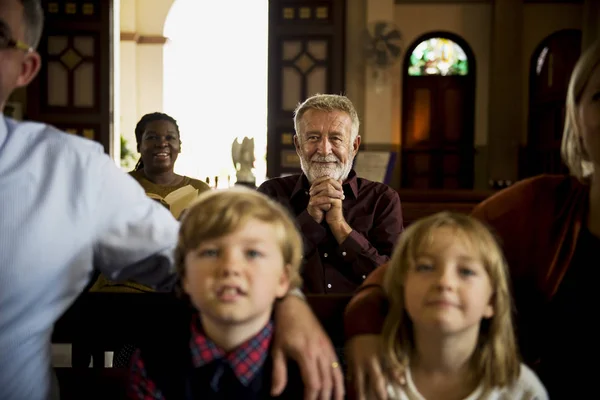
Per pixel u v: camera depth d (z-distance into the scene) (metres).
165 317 1.49
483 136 10.86
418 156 10.91
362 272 2.19
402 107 10.87
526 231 1.41
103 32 8.45
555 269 1.36
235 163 8.37
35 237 1.24
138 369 1.26
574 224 1.36
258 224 1.18
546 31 10.63
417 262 1.22
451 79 10.83
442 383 1.26
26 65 1.34
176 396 1.21
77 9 8.43
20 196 1.25
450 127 10.87
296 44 8.66
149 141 3.21
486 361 1.24
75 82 8.50
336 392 1.18
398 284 1.28
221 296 1.14
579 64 1.31
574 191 1.39
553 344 1.38
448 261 1.20
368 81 9.38
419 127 10.88
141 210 1.39
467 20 10.70
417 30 10.72
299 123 2.35
